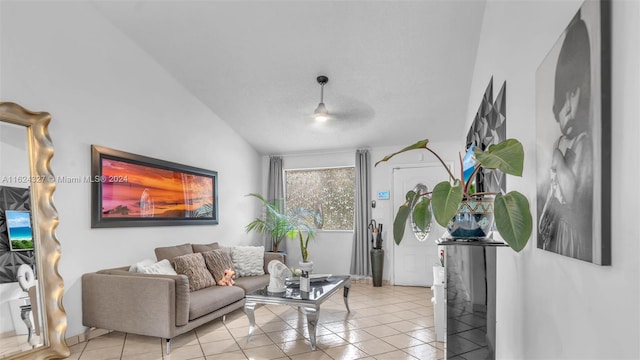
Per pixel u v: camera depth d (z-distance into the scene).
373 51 3.92
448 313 1.93
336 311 4.35
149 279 3.14
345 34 3.71
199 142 5.04
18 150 2.90
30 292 2.87
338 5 3.38
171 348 3.16
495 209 1.38
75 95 3.40
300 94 4.79
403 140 5.83
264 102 5.06
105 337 3.44
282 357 2.96
